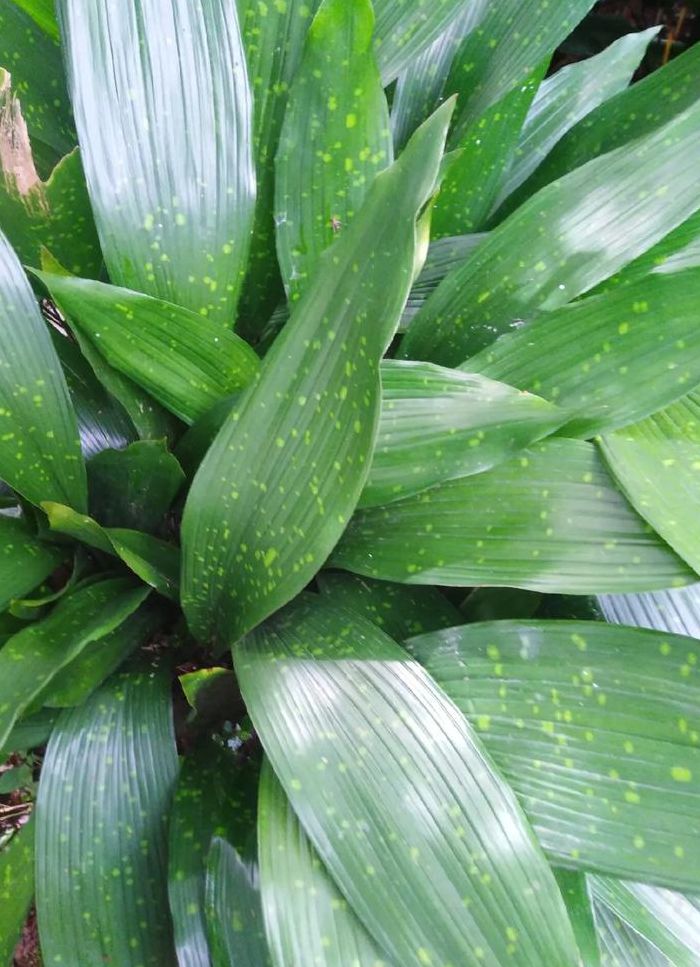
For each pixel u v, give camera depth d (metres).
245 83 0.49
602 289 0.52
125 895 0.48
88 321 0.49
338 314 0.42
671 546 0.43
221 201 0.51
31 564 0.53
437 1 0.55
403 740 0.44
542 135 0.68
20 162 0.49
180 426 0.58
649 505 0.44
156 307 0.48
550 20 0.60
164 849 0.49
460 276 0.52
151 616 0.57
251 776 0.53
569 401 0.47
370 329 0.40
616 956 0.49
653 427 0.47
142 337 0.50
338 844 0.41
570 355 0.47
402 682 0.45
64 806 0.49
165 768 0.51
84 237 0.55
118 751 0.51
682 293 0.45
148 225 0.49
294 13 0.51
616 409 0.46
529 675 0.46
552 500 0.46
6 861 0.52
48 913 0.47
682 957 0.45
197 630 0.54
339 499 0.42
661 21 1.05
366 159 0.52
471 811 0.42
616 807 0.43
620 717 0.44
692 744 0.43
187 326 0.49
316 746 0.43
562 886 0.46
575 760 0.44
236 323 0.61
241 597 0.49
